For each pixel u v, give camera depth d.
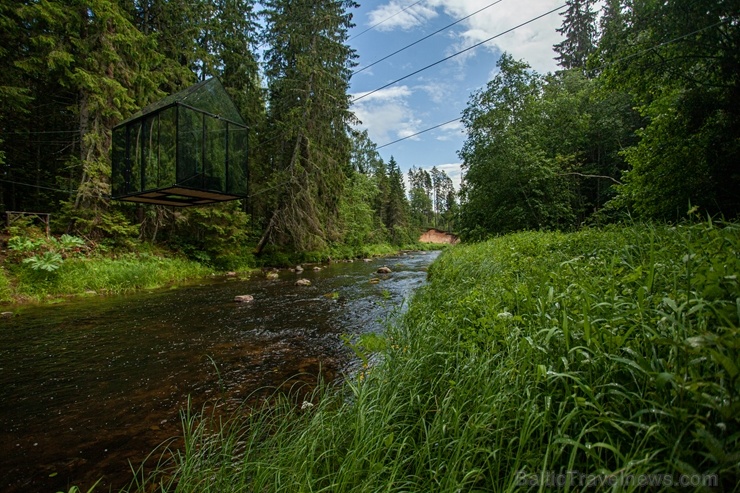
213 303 8.84
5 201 15.71
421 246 53.56
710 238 2.95
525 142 17.02
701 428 1.21
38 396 3.78
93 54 11.55
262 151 20.44
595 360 1.74
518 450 1.56
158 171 7.04
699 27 6.76
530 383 1.89
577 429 1.65
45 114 15.98
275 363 4.69
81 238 11.97
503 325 2.67
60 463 2.65
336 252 25.12
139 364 4.69
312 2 18.73
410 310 5.48
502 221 17.80
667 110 8.20
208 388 3.94
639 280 2.54
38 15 10.41
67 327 6.53
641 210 8.64
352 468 1.74
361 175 37.56
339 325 6.62
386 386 2.55
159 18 15.86
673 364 1.49
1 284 8.47
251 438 2.35
